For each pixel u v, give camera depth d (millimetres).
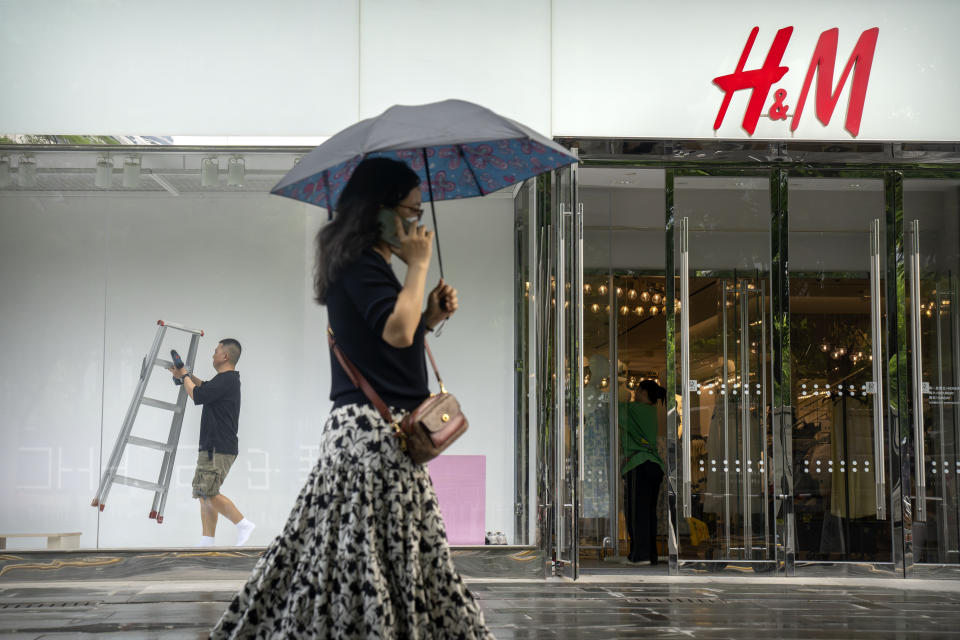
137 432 6105
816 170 6824
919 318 6762
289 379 6207
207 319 6203
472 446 6199
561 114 6285
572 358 6066
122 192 6211
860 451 6680
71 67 6125
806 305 6742
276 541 2551
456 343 6258
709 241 6738
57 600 5055
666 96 6336
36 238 6172
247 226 6238
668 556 6504
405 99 6215
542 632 4012
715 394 6648
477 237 6324
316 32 6199
